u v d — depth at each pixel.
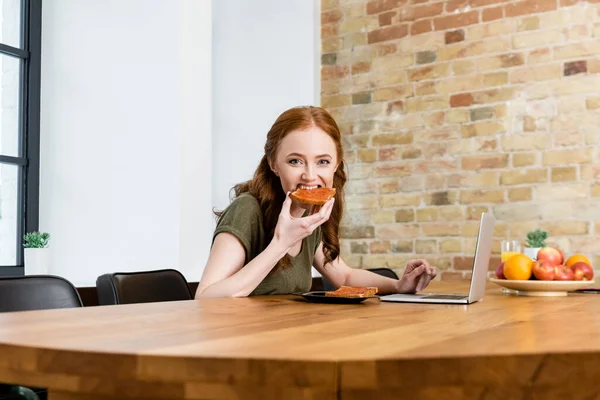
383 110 4.02
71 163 3.52
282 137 1.73
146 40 3.32
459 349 0.73
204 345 0.77
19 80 3.59
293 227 1.60
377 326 0.98
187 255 3.22
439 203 3.83
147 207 3.28
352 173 4.09
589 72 3.47
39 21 3.62
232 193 4.19
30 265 3.01
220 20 4.36
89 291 2.43
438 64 3.86
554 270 1.89
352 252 4.07
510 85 3.67
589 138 3.46
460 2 3.81
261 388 0.68
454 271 3.77
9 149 3.55
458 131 3.79
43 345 0.77
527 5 3.63
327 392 0.67
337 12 4.19
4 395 0.96
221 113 4.32
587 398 0.71
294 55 4.16
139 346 0.76
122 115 3.37
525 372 0.70
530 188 3.59
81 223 3.47
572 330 0.94
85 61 3.50
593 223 3.43
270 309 1.28
